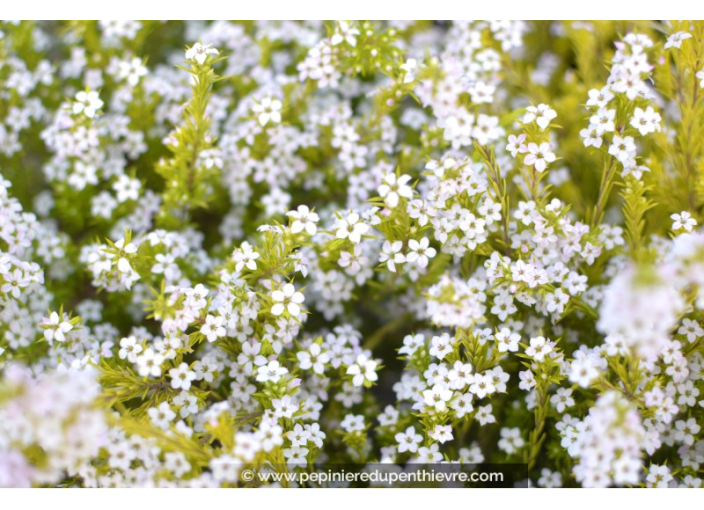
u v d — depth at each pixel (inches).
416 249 15.4
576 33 17.8
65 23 19.2
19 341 16.0
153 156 18.1
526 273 15.4
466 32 17.4
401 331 17.6
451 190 15.3
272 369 15.4
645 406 15.0
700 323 15.3
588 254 15.8
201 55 15.9
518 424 16.4
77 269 17.5
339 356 16.2
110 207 17.4
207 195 17.6
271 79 18.5
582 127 17.6
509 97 18.6
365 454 16.2
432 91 14.9
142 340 15.3
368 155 17.7
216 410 14.9
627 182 15.8
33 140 18.3
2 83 17.8
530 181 16.2
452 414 15.5
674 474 15.6
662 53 16.5
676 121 17.5
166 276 16.2
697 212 16.8
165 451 14.8
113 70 18.1
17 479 14.1
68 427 13.9
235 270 15.7
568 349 16.2
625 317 13.7
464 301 14.5
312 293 17.3
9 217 16.2
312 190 18.1
